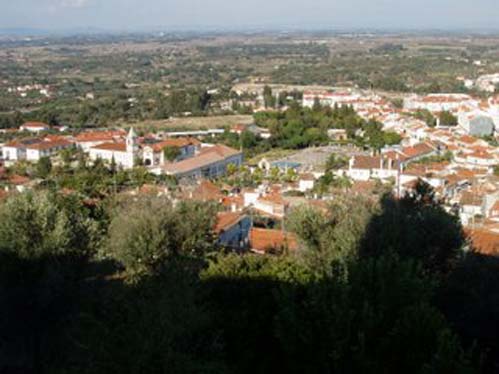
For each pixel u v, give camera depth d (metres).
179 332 19.67
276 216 67.88
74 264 30.62
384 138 145.12
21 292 28.53
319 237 32.12
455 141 141.62
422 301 19.72
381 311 19.41
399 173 94.38
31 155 136.12
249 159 140.25
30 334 28.30
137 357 18.23
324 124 166.00
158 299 20.70
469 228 49.69
